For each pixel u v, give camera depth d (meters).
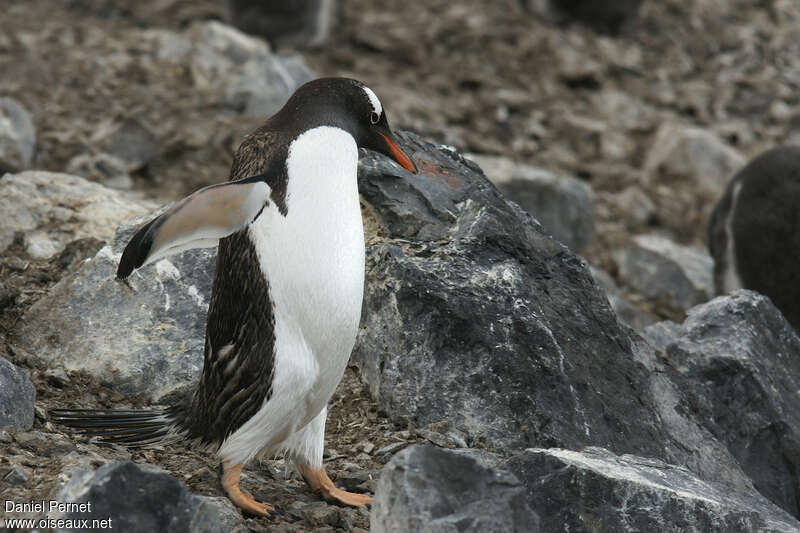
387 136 7.99
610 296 14.75
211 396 7.69
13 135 15.05
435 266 9.39
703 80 26.55
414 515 6.29
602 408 9.09
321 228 7.24
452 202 10.07
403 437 8.96
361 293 7.50
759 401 10.44
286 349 7.32
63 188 12.85
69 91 19.11
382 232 9.92
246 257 7.31
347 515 7.59
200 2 27.44
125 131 16.83
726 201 14.82
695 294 16.77
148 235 6.84
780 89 26.38
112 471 6.59
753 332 11.05
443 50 25.67
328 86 7.75
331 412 9.44
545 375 8.96
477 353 9.04
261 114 19.48
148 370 9.54
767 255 14.04
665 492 7.40
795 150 14.37
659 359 10.48
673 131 21.97
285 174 7.29
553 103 23.89
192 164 17.45
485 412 8.88
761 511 8.09
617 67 26.19
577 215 17.56
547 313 9.42
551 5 27.75
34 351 9.85
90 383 9.47
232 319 7.48
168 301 10.06
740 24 29.50
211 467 8.23
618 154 22.25
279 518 7.48
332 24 25.33
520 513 6.51
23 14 24.05
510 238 9.75
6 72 19.38
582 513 7.35
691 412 10.04
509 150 21.22
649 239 17.86
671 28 28.75
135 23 25.09
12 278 10.98
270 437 7.59
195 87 20.11
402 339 9.27
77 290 10.17
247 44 22.17
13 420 8.14
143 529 6.52
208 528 6.70
